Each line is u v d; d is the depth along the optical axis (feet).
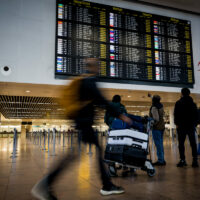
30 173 9.55
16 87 21.49
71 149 5.81
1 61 18.48
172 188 6.86
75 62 19.79
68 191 6.59
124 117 6.45
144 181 7.95
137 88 21.94
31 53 19.29
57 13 19.84
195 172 9.52
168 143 31.83
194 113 11.47
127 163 7.88
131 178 8.53
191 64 24.20
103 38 20.93
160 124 11.71
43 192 5.30
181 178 8.33
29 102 40.45
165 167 10.98
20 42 19.11
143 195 6.14
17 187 7.17
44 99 36.22
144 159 8.26
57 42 19.60
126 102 42.93
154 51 22.74
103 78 20.67
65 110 6.12
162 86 22.94
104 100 6.04
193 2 23.62
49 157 15.35
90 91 5.94
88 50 20.30
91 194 6.27
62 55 19.53
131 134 8.07
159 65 22.68
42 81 19.22
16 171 10.03
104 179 6.22
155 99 12.01
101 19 21.09
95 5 21.01
